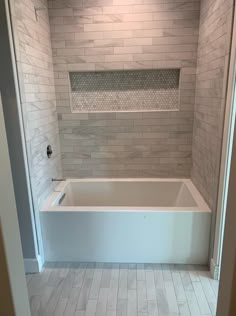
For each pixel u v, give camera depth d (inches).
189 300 70.6
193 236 83.2
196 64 99.0
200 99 93.7
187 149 108.8
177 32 96.5
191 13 94.4
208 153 83.6
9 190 39.0
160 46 98.2
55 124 105.4
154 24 96.3
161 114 105.7
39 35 87.3
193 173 105.7
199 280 78.3
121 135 109.0
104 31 97.9
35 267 82.5
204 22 87.9
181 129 106.7
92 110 109.7
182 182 108.3
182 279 78.8
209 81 82.4
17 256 41.1
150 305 69.1
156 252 85.6
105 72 105.4
